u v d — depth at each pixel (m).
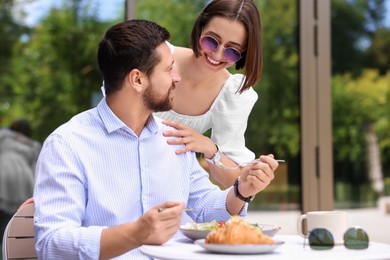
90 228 1.85
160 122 2.27
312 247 1.79
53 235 1.87
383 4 4.51
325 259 1.60
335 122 4.40
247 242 1.67
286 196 4.17
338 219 1.83
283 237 2.05
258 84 4.13
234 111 2.72
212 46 2.37
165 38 2.06
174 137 2.25
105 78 2.06
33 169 3.98
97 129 2.07
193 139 2.30
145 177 2.10
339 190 4.45
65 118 4.03
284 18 4.18
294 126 4.17
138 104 2.05
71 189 1.97
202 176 2.30
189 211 2.27
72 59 4.04
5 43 3.99
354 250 1.78
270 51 4.16
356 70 4.44
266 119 4.14
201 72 2.65
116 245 1.80
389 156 4.49
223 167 2.55
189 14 4.02
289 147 4.17
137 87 2.02
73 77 4.02
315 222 1.84
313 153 4.18
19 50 4.01
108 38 2.04
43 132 4.01
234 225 1.69
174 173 2.18
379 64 4.48
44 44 4.03
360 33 4.46
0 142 3.96
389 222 4.71
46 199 1.95
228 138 2.74
